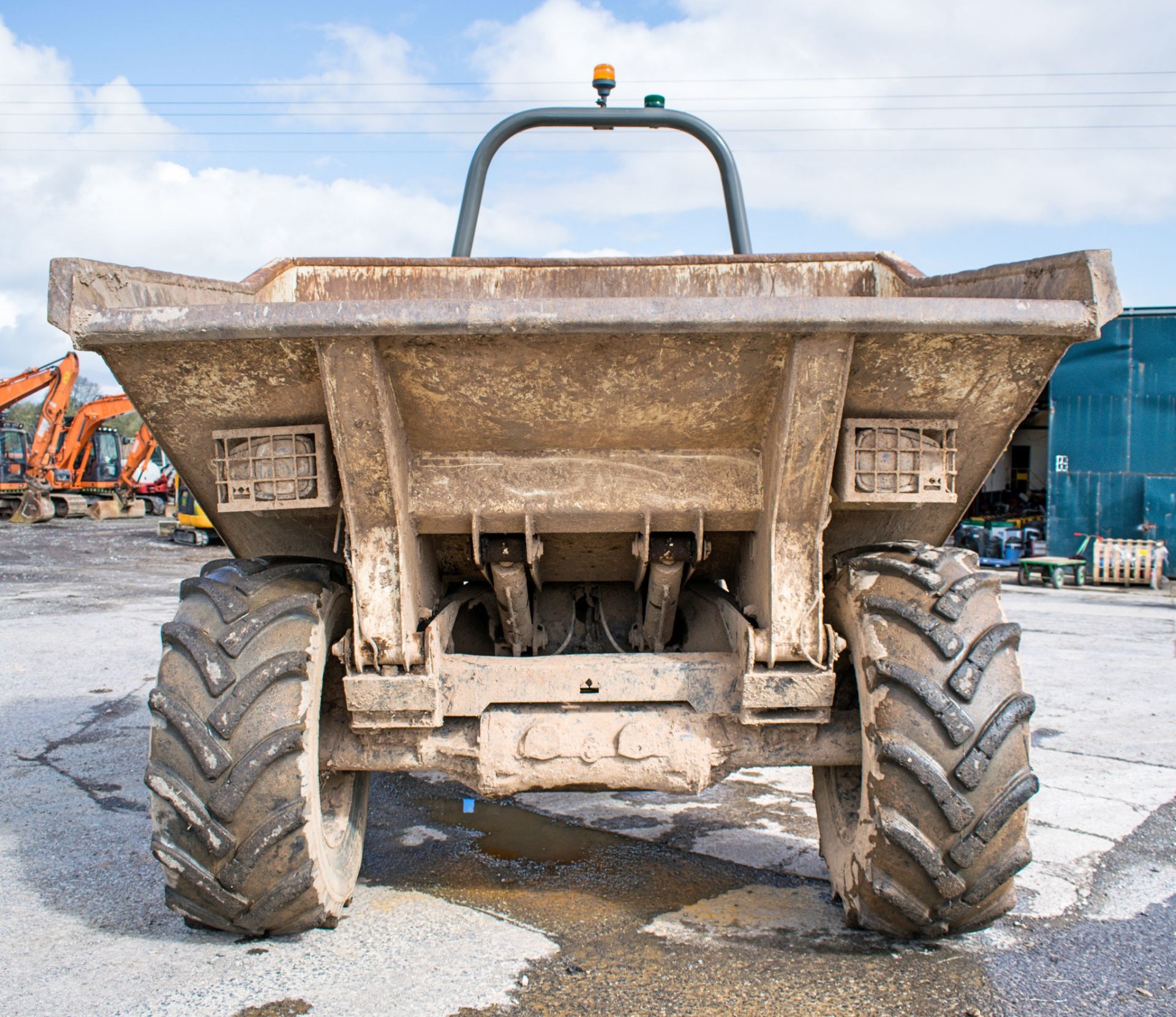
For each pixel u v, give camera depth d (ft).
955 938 8.63
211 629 7.81
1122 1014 7.34
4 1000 7.49
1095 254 7.20
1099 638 26.50
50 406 86.22
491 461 8.59
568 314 6.98
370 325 6.98
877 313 7.03
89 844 11.12
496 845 11.27
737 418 8.32
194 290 9.18
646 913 9.21
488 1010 7.32
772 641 8.18
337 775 9.75
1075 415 44.47
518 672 8.50
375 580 8.10
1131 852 10.87
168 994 7.57
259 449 8.09
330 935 8.68
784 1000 7.50
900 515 9.39
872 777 7.59
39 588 38.99
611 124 14.74
